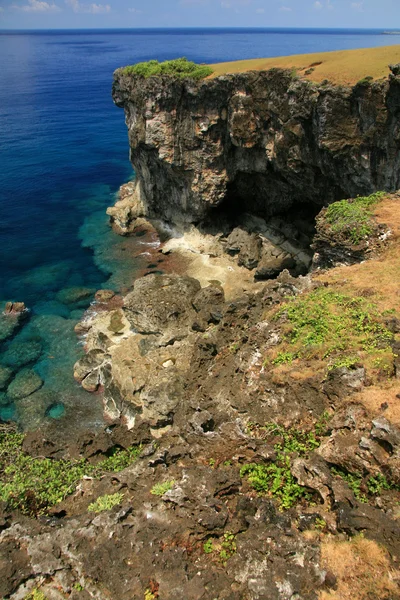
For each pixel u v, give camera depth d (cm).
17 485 1941
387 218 3164
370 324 2184
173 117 4753
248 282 4659
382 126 3588
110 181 7456
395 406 1700
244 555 1366
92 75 19200
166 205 5628
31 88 15462
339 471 1644
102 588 1358
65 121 11062
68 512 1838
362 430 1680
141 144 5109
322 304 2405
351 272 2772
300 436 1844
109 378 3478
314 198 4778
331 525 1426
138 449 2436
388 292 2448
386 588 1230
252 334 2477
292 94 4016
